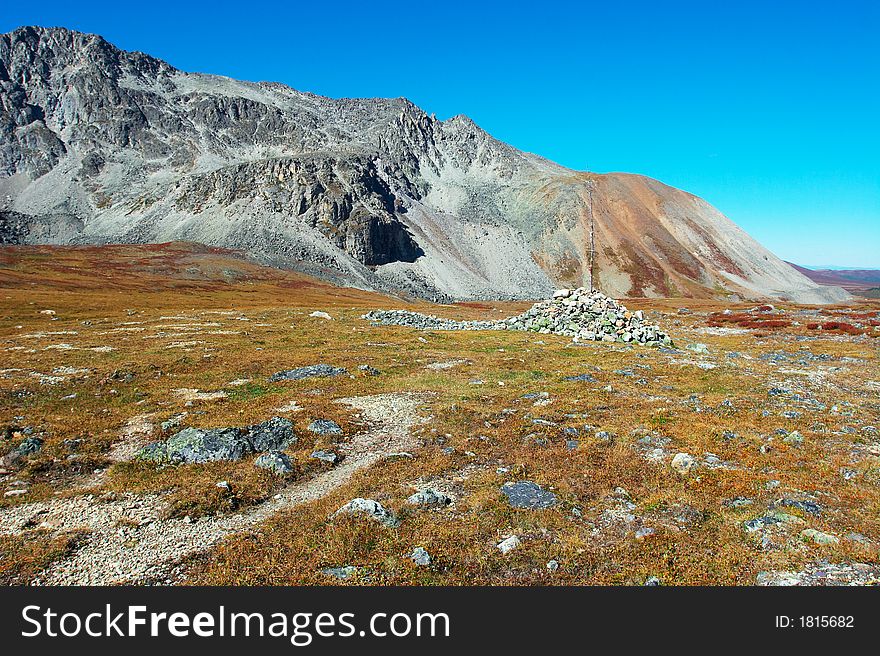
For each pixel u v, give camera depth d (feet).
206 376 108.58
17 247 615.98
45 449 64.13
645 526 42.60
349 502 47.14
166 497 50.78
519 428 71.15
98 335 172.55
